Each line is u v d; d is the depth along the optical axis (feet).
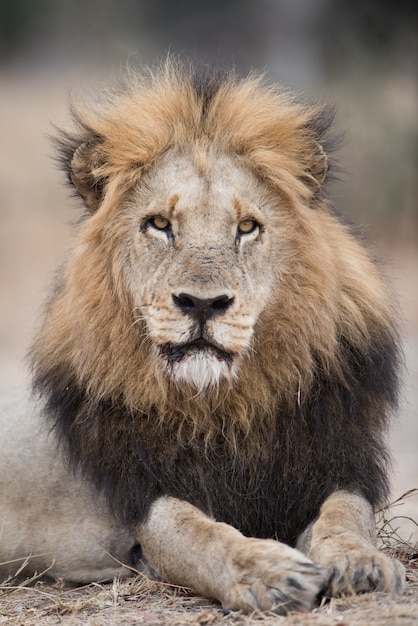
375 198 138.41
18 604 33.12
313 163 35.12
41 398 35.99
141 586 32.37
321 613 27.58
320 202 35.22
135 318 32.78
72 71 209.87
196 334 31.22
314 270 33.19
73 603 32.04
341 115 134.21
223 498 33.27
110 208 33.35
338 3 151.84
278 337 33.06
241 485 33.27
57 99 199.72
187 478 33.06
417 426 67.62
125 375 33.01
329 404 33.27
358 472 33.40
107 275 33.40
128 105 35.19
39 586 35.88
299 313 33.12
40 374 34.96
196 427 32.78
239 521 33.40
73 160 34.99
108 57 186.29
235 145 33.76
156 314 31.94
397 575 28.91
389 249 132.26
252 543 29.45
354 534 30.14
